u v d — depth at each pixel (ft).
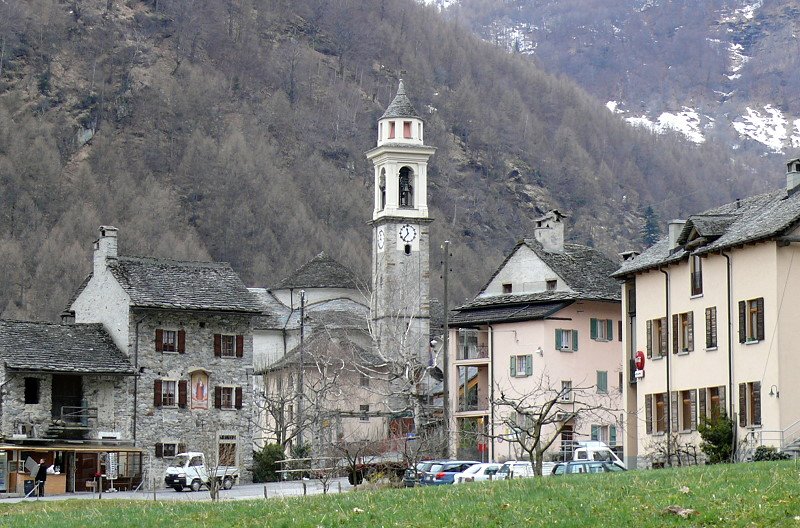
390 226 476.95
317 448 366.63
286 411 428.97
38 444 313.73
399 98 492.54
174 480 312.50
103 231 345.92
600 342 359.25
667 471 161.07
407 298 473.26
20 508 223.30
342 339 442.09
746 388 240.53
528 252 371.56
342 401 415.64
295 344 468.34
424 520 129.08
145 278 340.39
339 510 138.10
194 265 351.67
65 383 327.26
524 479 164.66
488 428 350.23
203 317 342.44
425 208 482.28
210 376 341.21
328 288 498.69
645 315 279.49
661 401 272.72
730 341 246.47
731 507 124.16
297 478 349.61
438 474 245.45
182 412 336.49
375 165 492.13
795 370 232.53
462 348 374.43
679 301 266.57
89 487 317.22
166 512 150.41
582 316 357.41
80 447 314.55
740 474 147.02
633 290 294.87
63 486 306.96
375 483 253.24
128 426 329.31
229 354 345.10
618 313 363.76
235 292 347.56
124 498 259.39
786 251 234.79
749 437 236.84
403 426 407.64
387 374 381.60
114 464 320.50
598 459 261.44
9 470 299.99
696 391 257.96
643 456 275.59
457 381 371.97
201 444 337.93
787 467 152.46
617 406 356.38
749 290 241.76
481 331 372.58
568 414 237.86
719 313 251.80
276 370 434.30
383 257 476.13
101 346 333.21
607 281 365.40
